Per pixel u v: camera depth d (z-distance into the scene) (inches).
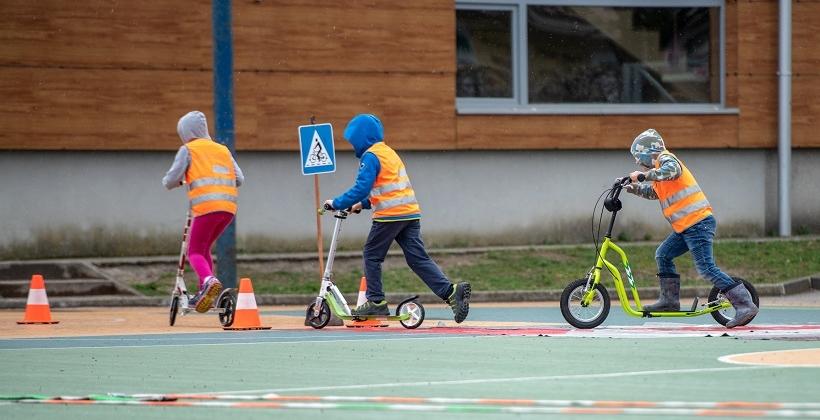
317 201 1845.5
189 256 1593.3
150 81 2422.5
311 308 1540.4
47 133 2381.9
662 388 934.4
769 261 2428.6
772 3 2733.8
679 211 1432.1
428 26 2559.1
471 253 2460.6
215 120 1989.4
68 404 881.5
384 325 1569.9
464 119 2581.2
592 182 2672.2
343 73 2519.7
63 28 2384.4
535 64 2691.9
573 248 2518.5
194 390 957.8
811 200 2778.1
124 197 2439.7
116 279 2266.2
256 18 2471.7
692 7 2753.4
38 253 2404.0
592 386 950.4
